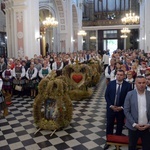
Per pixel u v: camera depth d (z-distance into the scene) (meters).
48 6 17.73
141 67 6.77
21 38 11.12
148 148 3.25
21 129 5.27
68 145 4.43
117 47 27.92
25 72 8.43
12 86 8.49
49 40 22.25
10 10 11.72
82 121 5.75
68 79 8.06
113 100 4.11
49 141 4.62
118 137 3.92
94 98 8.21
